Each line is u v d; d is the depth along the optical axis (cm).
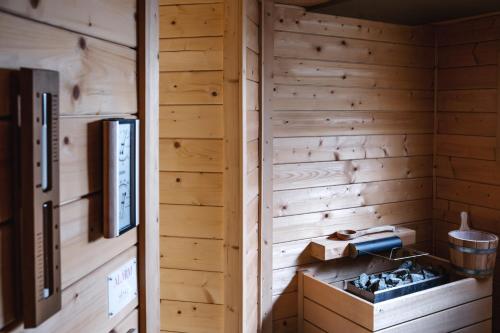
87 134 93
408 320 279
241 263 242
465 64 352
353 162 341
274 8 303
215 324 249
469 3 296
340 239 329
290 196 318
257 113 293
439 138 373
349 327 283
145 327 121
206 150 242
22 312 74
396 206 362
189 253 247
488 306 315
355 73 337
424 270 322
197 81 240
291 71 313
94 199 96
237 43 234
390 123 354
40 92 73
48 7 78
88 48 92
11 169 71
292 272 322
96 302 98
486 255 304
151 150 122
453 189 365
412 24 357
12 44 70
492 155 338
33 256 72
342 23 329
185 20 239
